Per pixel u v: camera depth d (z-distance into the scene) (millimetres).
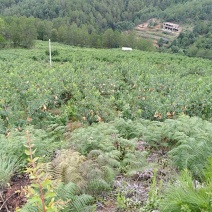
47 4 100000
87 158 4949
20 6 104812
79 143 5609
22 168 4906
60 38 65875
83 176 4309
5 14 99500
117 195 4258
